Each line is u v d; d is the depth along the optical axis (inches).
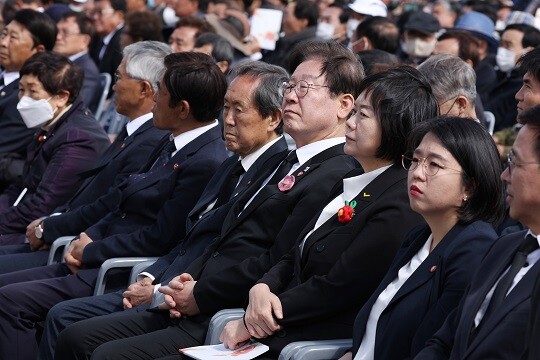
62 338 252.7
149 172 306.3
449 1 617.3
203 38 426.0
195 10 639.1
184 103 291.0
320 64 241.0
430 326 184.2
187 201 282.7
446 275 186.5
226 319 231.1
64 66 360.8
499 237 179.5
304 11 582.9
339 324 213.3
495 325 164.4
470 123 191.0
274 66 265.9
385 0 708.0
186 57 293.0
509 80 454.3
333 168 238.8
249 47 542.9
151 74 329.4
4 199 371.2
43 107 358.6
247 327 217.6
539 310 151.8
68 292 288.0
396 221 208.7
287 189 241.1
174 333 240.8
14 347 284.4
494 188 189.9
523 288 164.7
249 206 246.4
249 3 657.6
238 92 262.2
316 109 240.4
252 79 262.2
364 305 201.2
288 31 589.6
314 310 211.9
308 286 212.8
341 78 240.2
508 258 172.9
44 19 452.8
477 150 188.9
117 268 286.4
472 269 183.0
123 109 334.6
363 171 225.5
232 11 538.6
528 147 165.9
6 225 348.5
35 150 363.3
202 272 246.5
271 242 242.1
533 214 168.2
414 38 476.7
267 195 243.3
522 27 460.1
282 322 213.9
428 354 177.9
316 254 217.0
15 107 415.8
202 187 283.6
